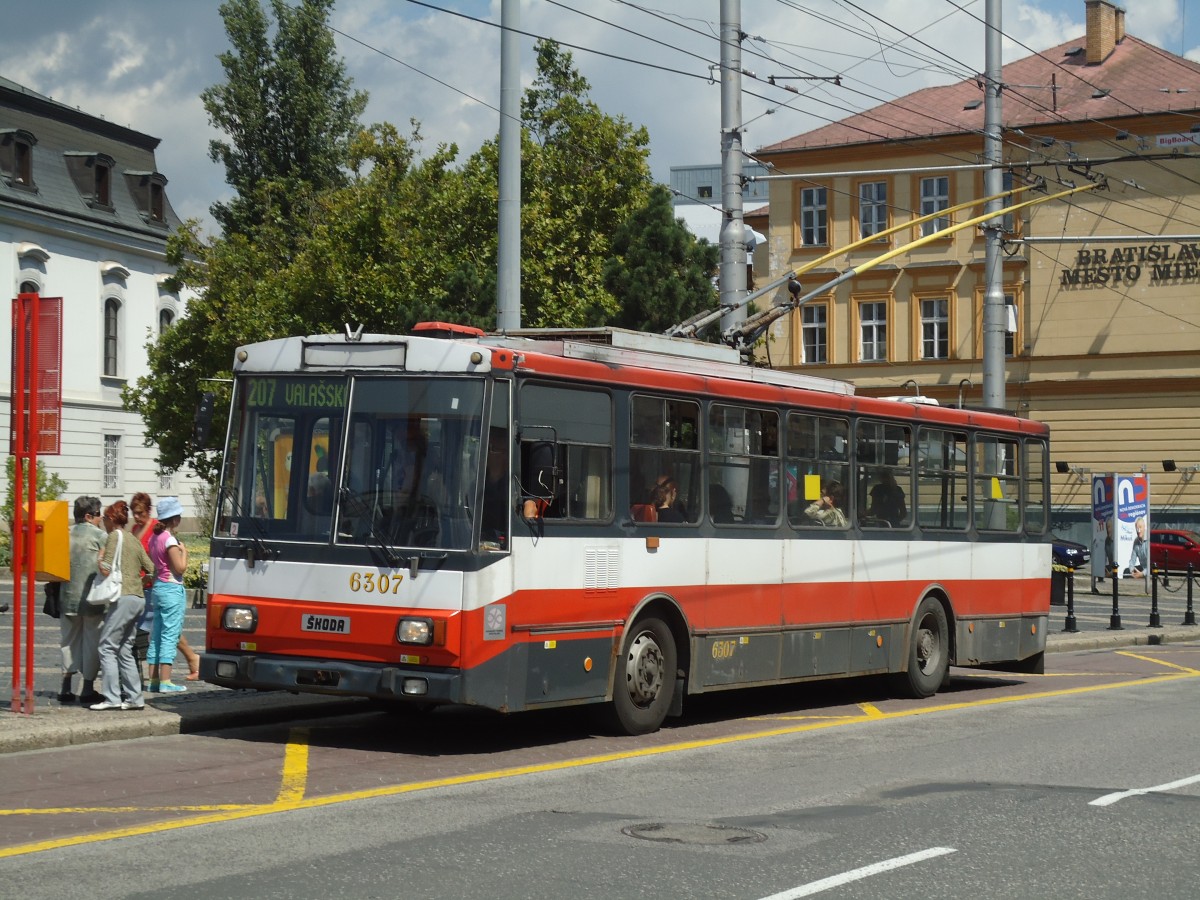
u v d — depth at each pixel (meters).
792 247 55.91
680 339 14.27
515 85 17.55
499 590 11.59
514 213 17.48
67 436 53.28
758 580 14.58
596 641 12.58
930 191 54.06
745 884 7.35
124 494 56.12
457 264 34.88
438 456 11.65
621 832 8.62
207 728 12.84
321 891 7.04
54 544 12.52
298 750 11.78
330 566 11.79
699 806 9.59
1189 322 50.50
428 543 11.54
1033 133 51.88
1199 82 51.16
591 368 12.60
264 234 44.94
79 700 13.53
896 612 16.75
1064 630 26.94
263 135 57.94
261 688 12.09
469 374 11.68
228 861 7.68
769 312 19.22
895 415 16.89
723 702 16.55
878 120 54.66
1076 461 52.09
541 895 7.05
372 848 8.05
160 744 11.91
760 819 9.15
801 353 55.84
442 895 7.01
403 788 10.08
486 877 7.40
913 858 8.03
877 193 54.66
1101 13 53.31
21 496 12.64
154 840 8.22
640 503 13.12
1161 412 51.00
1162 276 50.84
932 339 54.12
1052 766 11.53
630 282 27.38
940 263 53.66
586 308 28.12
